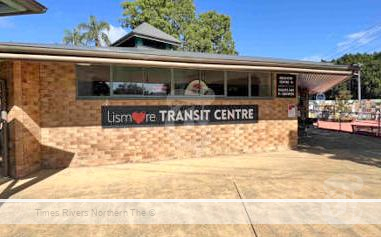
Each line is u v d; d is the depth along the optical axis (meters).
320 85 15.48
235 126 9.37
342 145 11.30
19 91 6.68
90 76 7.77
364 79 56.31
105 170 7.33
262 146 9.77
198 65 7.44
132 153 8.16
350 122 23.69
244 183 6.02
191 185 5.93
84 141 7.73
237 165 7.76
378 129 14.48
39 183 6.20
